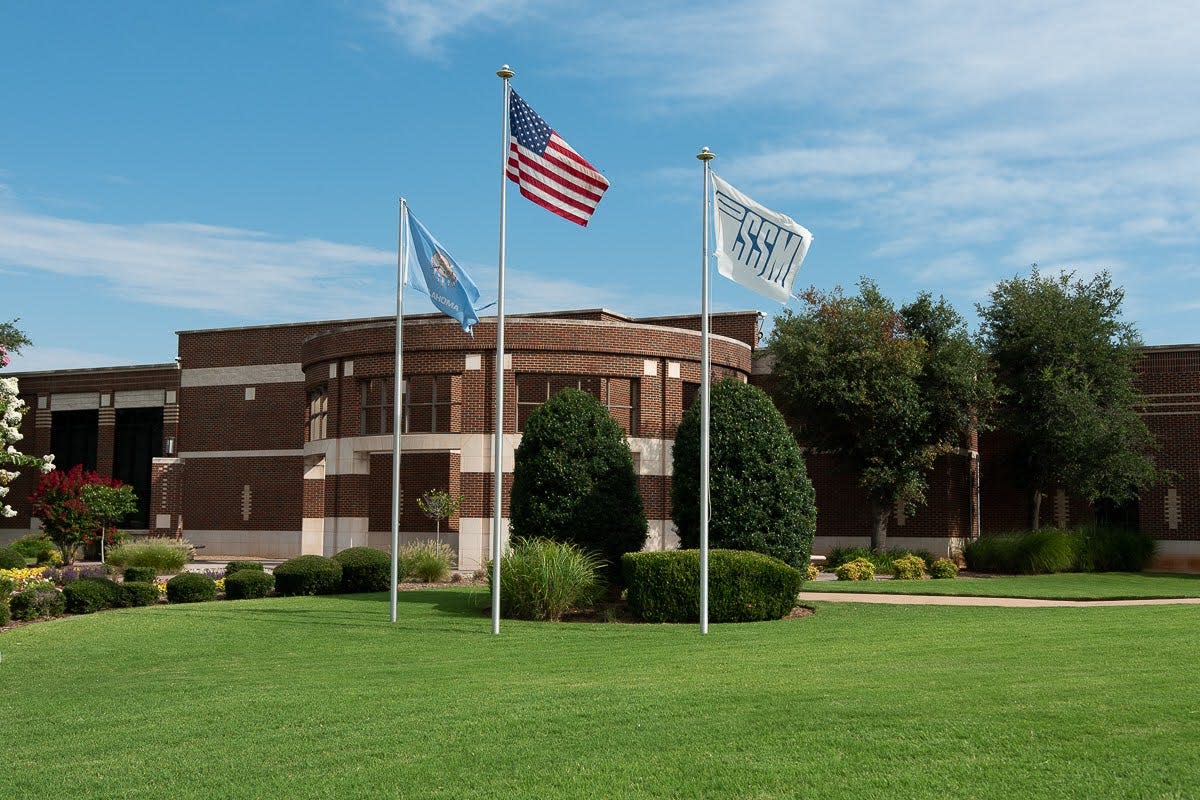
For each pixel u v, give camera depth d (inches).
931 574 1288.1
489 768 335.3
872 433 1378.0
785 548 868.0
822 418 1409.9
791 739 353.7
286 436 1796.3
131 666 609.6
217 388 1856.5
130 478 1961.1
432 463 1583.4
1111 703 392.8
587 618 821.9
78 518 1457.9
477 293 792.3
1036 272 1520.7
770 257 734.5
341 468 1378.0
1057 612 816.3
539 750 354.3
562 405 930.7
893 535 1542.8
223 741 390.3
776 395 1466.5
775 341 1446.9
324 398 1517.0
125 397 1950.1
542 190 761.0
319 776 334.6
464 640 685.3
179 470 1852.9
